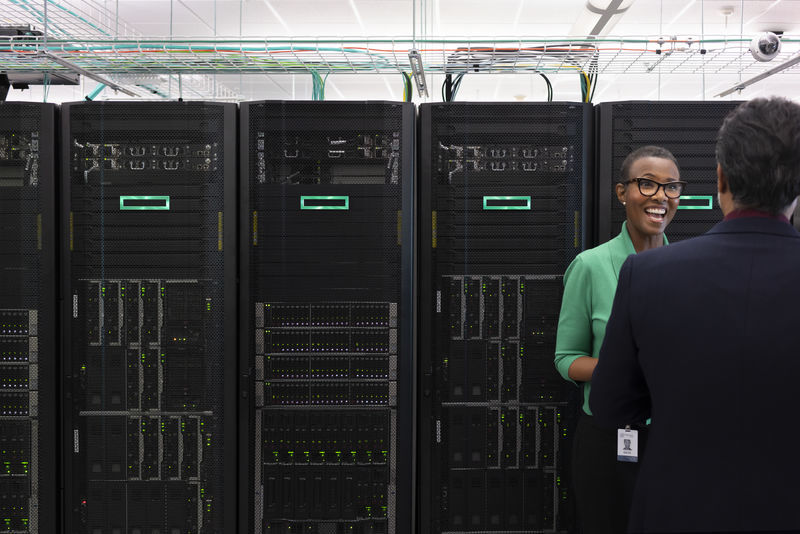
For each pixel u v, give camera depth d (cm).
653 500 90
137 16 559
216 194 234
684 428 88
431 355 236
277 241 235
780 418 83
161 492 238
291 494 238
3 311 233
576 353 171
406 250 234
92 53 271
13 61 281
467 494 240
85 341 237
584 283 171
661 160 165
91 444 238
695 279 90
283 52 268
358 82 736
